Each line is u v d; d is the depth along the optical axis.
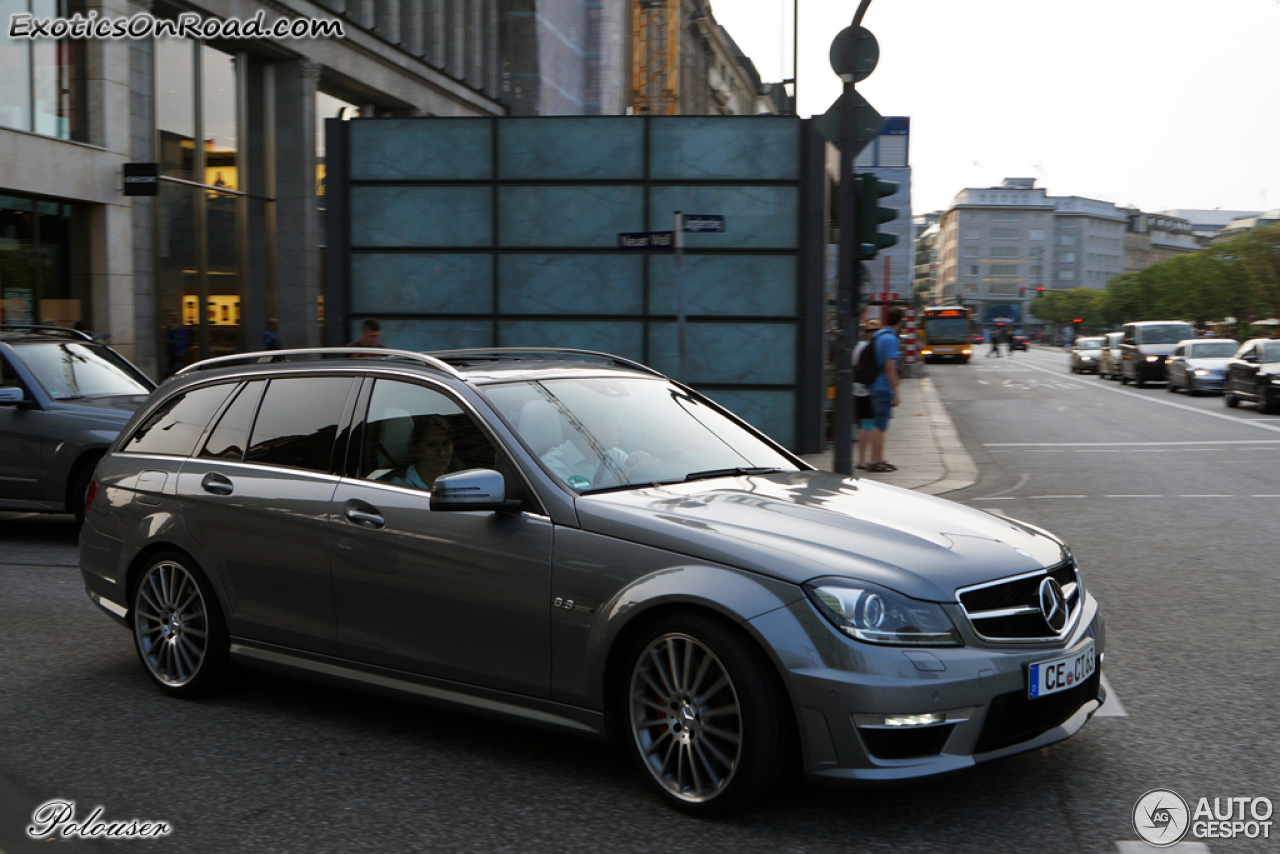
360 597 4.40
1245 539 9.10
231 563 4.82
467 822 3.62
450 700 4.20
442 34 35.41
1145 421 22.39
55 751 4.33
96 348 10.41
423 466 4.35
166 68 24.11
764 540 3.64
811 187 15.17
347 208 16.08
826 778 3.39
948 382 41.69
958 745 3.44
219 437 5.08
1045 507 11.07
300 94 28.00
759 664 3.50
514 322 15.91
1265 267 90.56
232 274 26.64
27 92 19.78
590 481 4.15
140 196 22.20
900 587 3.46
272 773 4.08
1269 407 23.28
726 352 15.53
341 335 16.19
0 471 9.31
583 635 3.82
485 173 15.81
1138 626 6.23
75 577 7.84
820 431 15.47
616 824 3.59
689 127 15.38
